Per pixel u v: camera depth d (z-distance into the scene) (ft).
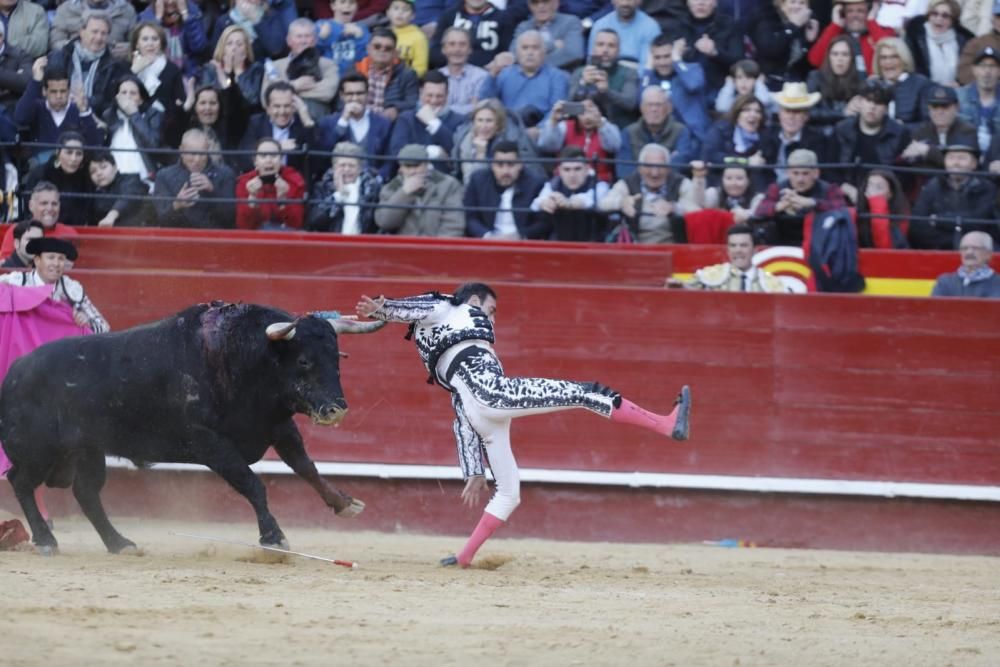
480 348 73.77
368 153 112.68
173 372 74.74
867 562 93.71
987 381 103.96
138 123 111.96
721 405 104.32
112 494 104.22
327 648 47.83
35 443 76.64
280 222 110.22
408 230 109.19
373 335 104.58
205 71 116.06
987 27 119.75
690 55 117.29
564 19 119.24
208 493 104.22
